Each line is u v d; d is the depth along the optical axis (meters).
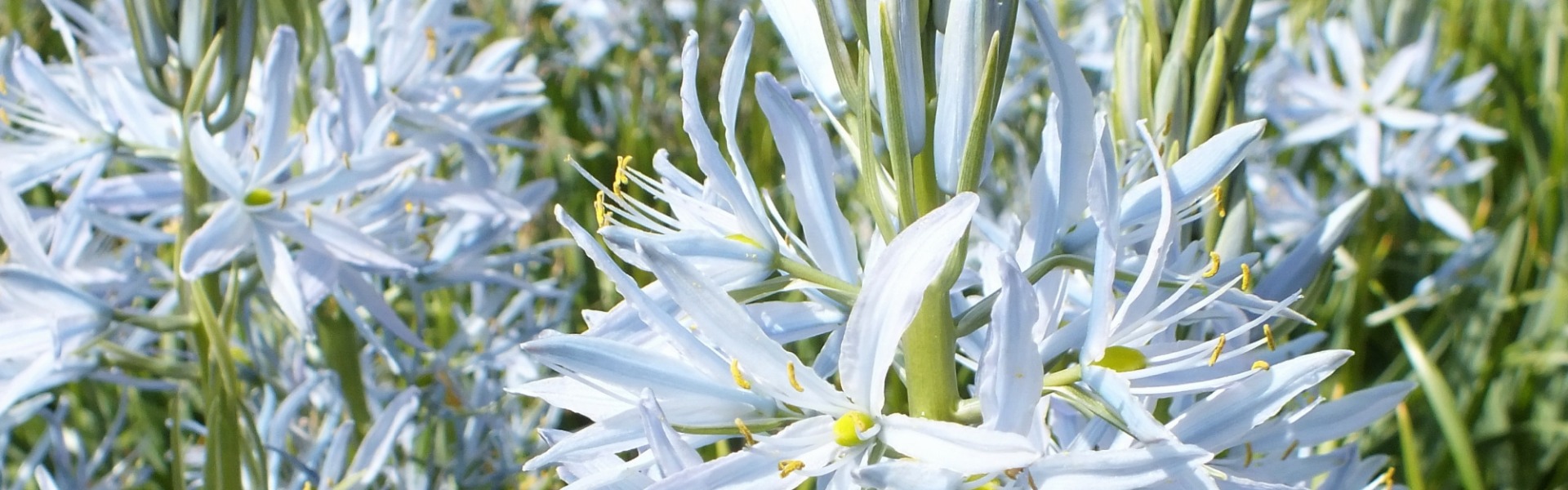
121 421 0.53
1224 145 0.33
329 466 0.49
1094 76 0.76
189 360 0.56
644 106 0.87
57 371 0.45
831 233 0.34
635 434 0.33
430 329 0.66
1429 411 0.68
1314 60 0.92
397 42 0.56
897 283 0.32
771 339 0.33
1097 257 0.32
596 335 0.34
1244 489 0.33
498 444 0.55
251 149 0.48
